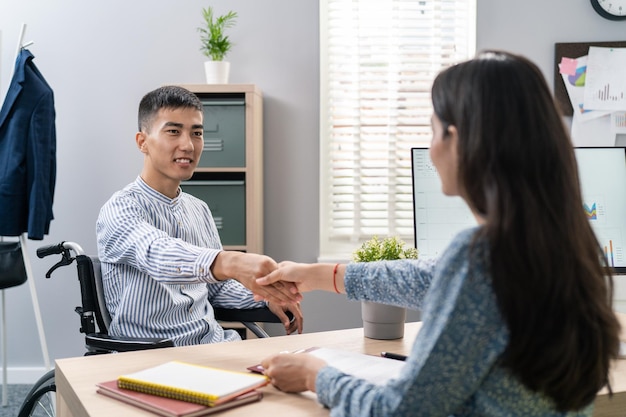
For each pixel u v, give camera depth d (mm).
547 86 771
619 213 1613
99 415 917
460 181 774
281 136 3072
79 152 3064
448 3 3145
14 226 2588
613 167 1622
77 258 1679
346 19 3141
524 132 732
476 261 718
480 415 750
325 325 3084
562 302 709
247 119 2752
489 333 715
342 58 3160
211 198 2795
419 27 3146
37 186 2594
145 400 944
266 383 1007
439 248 1617
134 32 3039
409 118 3176
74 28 3029
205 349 1318
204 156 2771
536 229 705
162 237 1548
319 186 3082
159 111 1772
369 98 3166
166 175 1793
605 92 2994
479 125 746
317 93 3057
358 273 1226
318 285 1307
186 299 1753
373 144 3193
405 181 3197
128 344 1374
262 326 3033
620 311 2088
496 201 722
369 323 1415
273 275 1341
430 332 736
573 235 732
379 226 3215
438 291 742
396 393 758
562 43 3008
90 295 1680
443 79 814
